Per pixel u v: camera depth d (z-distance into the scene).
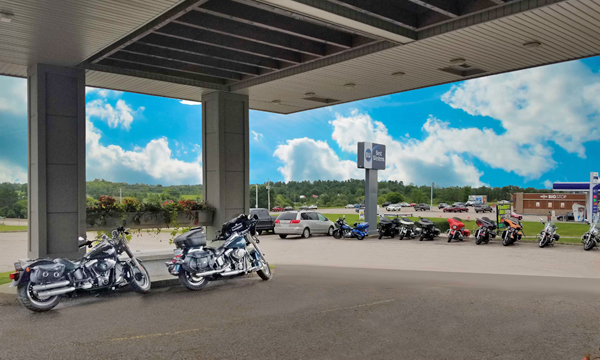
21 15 6.88
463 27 8.02
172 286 9.06
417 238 24.25
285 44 9.55
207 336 5.63
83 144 9.96
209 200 12.84
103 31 7.55
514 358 4.78
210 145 12.84
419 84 12.18
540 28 8.05
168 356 4.94
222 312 6.86
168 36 9.56
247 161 13.13
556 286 9.07
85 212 10.02
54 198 9.63
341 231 24.39
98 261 7.65
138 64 11.09
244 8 8.06
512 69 10.83
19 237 28.62
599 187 28.28
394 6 8.10
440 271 11.87
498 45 9.01
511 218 20.58
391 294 8.12
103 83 11.79
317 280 9.84
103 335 5.71
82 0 6.37
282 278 10.13
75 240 9.87
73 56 8.96
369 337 5.53
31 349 5.19
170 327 6.05
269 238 25.16
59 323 6.29
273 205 119.62
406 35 8.52
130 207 11.00
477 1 7.68
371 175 25.44
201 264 8.52
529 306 7.09
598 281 9.90
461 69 11.36
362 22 7.88
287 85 12.09
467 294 8.09
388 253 17.34
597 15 7.42
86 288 7.38
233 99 12.91
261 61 10.90
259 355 4.94
